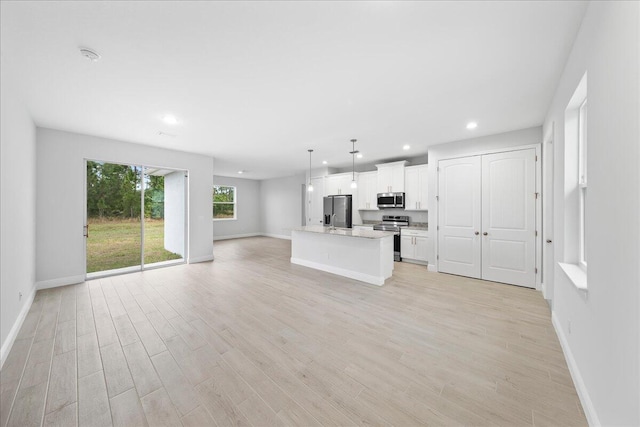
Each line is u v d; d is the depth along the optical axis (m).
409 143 4.57
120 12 1.49
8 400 1.58
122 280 4.14
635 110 0.95
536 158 3.63
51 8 1.45
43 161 3.59
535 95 2.61
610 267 1.17
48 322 2.64
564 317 2.13
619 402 1.08
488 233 4.08
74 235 3.88
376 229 6.03
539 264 3.63
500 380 1.76
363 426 1.40
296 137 4.19
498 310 2.94
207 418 1.46
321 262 4.87
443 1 1.43
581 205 2.08
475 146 4.18
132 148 4.48
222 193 9.38
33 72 2.15
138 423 1.42
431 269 4.73
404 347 2.18
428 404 1.55
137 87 2.43
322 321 2.68
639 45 0.92
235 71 2.17
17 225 2.54
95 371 1.87
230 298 3.34
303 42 1.80
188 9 1.47
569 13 1.51
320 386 1.71
